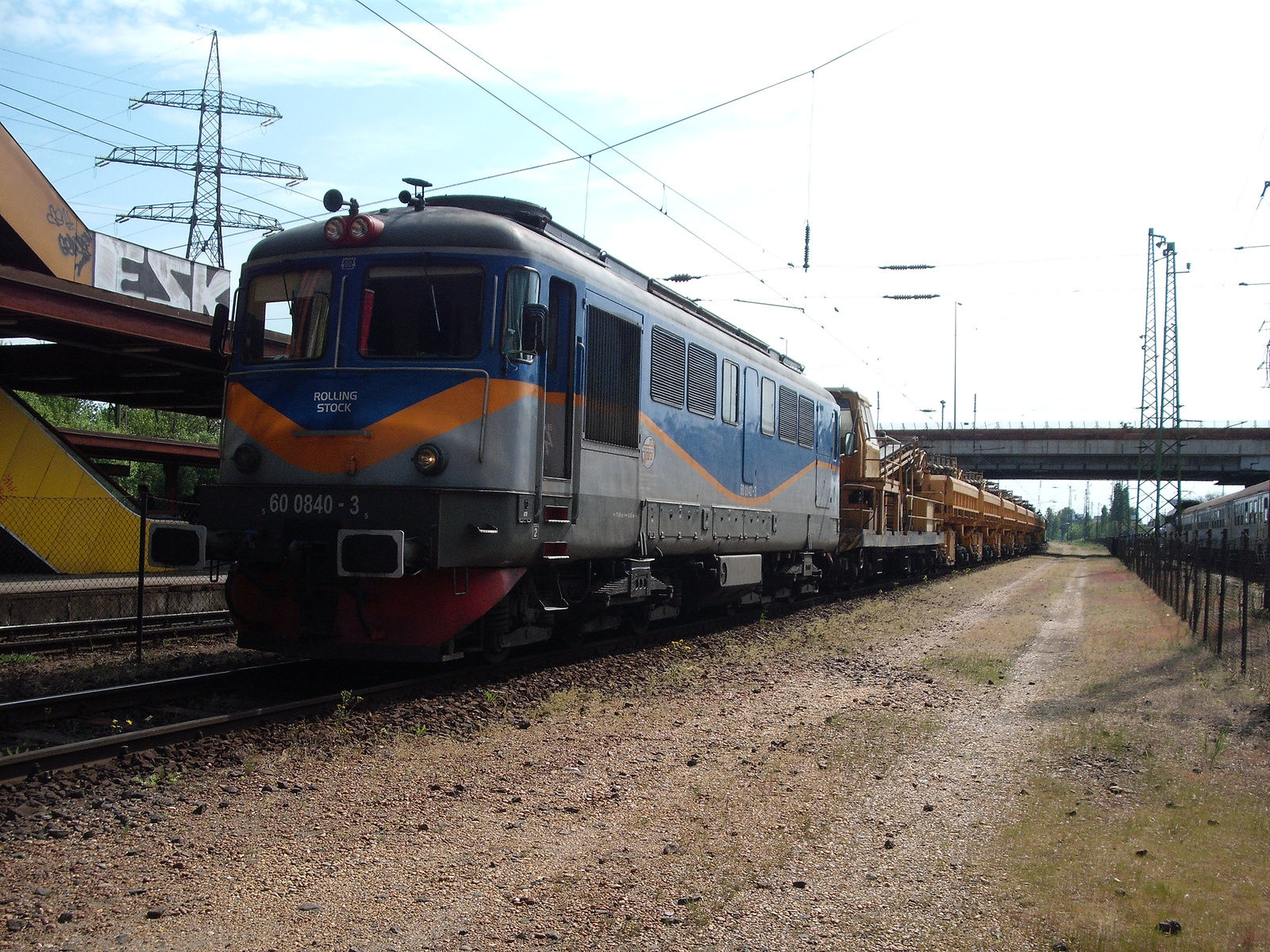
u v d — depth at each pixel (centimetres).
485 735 761
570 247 1038
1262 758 739
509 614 971
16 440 1733
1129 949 414
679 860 512
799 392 1686
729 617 1574
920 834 563
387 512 845
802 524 1711
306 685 932
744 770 689
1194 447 5859
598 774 670
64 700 785
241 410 911
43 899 439
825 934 430
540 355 906
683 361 1226
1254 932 431
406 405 856
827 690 1005
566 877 486
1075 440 6125
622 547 1079
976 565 4134
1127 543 4647
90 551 1794
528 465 886
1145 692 1006
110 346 1673
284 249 924
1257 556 2102
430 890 465
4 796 565
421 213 909
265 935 414
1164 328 4588
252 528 889
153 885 459
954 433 6256
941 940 425
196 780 618
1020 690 1026
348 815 568
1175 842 551
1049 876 498
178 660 1052
